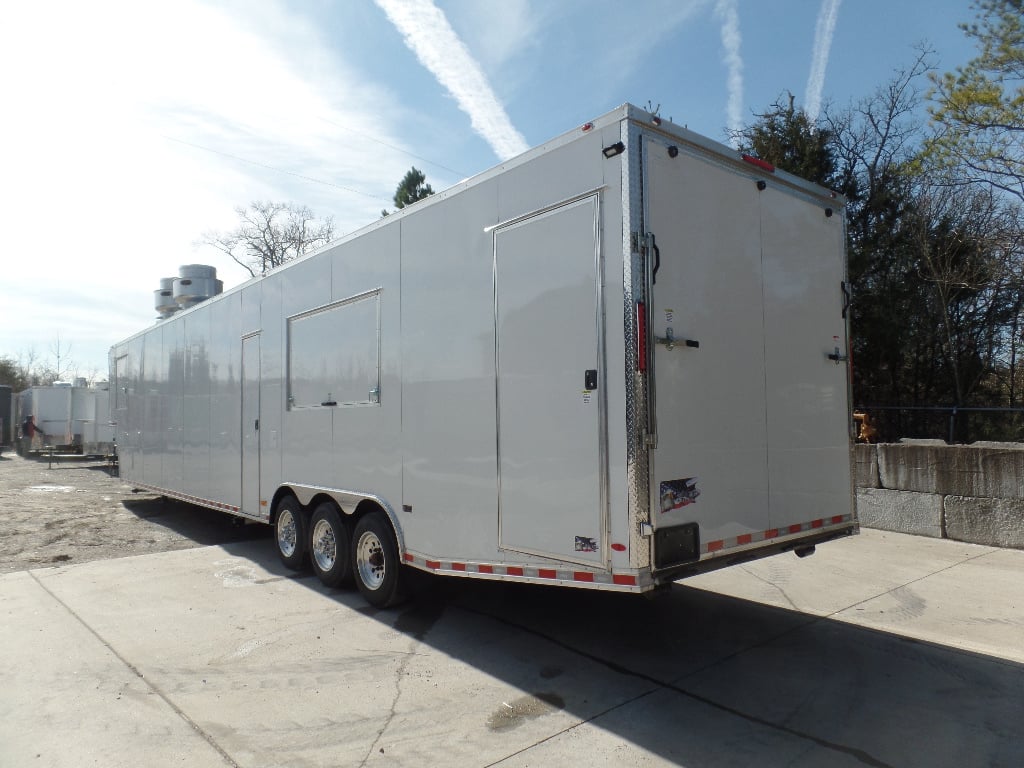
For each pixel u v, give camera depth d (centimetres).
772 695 402
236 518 882
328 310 639
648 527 367
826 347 515
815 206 515
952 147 1323
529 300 425
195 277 1190
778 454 462
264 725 376
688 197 409
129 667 461
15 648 499
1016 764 322
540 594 622
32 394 2558
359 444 588
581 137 398
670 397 387
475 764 330
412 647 494
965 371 1556
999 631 506
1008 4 1184
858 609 562
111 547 870
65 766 336
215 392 863
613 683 424
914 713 376
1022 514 739
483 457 454
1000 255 1391
